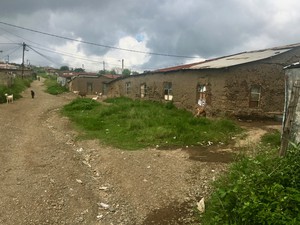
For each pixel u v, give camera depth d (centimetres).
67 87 4391
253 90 1488
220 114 1453
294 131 729
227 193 493
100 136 1154
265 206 416
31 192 648
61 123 1460
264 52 1730
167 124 1263
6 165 805
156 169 788
